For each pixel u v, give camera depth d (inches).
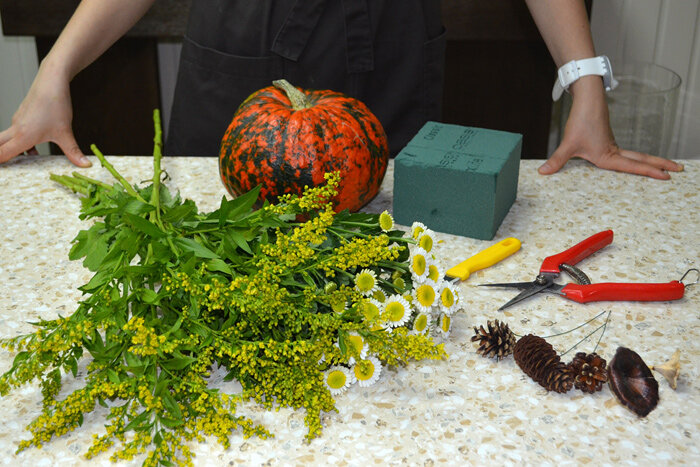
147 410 35.1
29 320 41.3
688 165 53.7
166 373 36.1
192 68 62.1
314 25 59.4
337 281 38.8
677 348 40.0
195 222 40.4
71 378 38.6
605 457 35.7
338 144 45.6
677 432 36.5
